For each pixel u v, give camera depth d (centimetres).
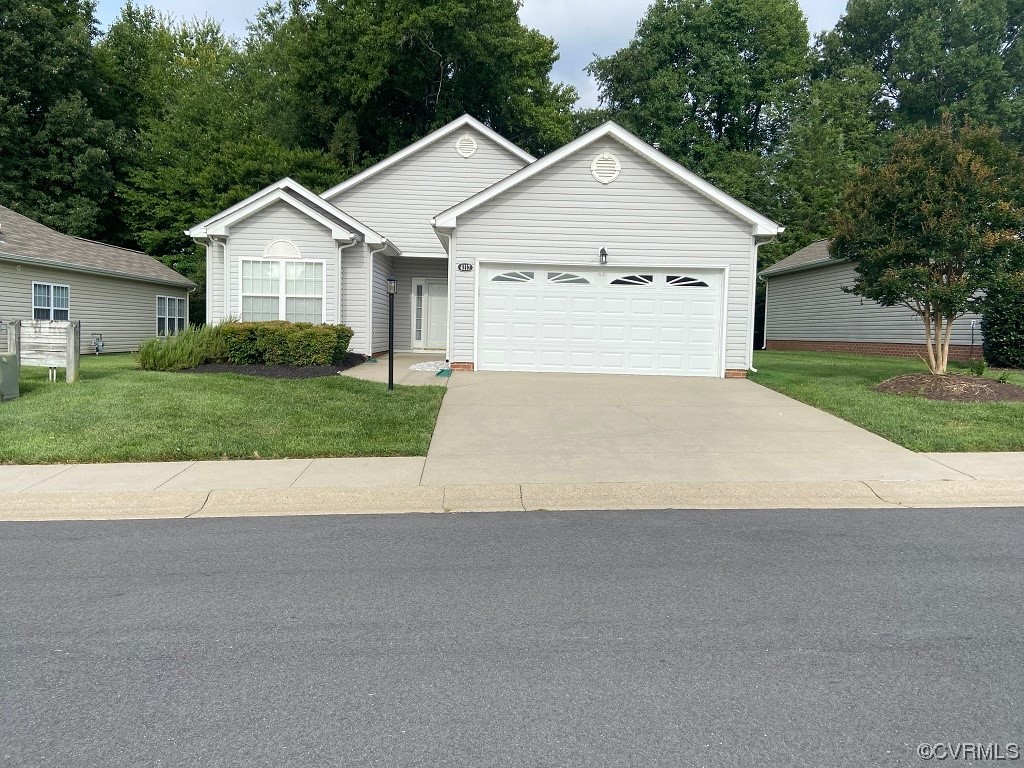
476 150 2133
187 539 565
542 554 524
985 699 323
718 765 275
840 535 569
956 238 1105
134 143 3403
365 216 2134
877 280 1199
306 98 3088
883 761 278
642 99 4256
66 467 768
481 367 1502
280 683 338
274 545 548
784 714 310
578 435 920
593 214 1484
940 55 4069
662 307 1488
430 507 657
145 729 300
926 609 423
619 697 324
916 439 865
